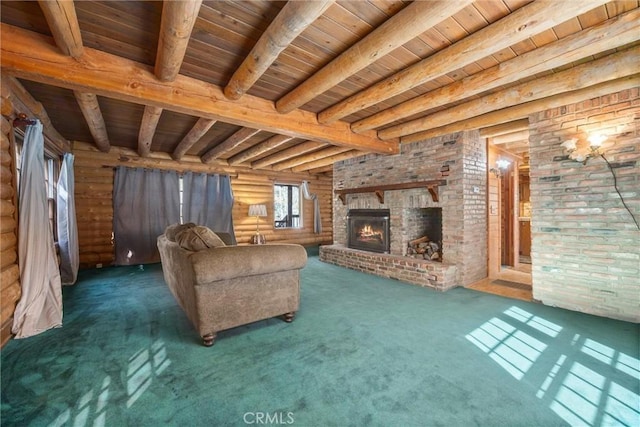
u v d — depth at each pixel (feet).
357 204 17.71
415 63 7.62
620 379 5.74
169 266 10.07
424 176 14.08
